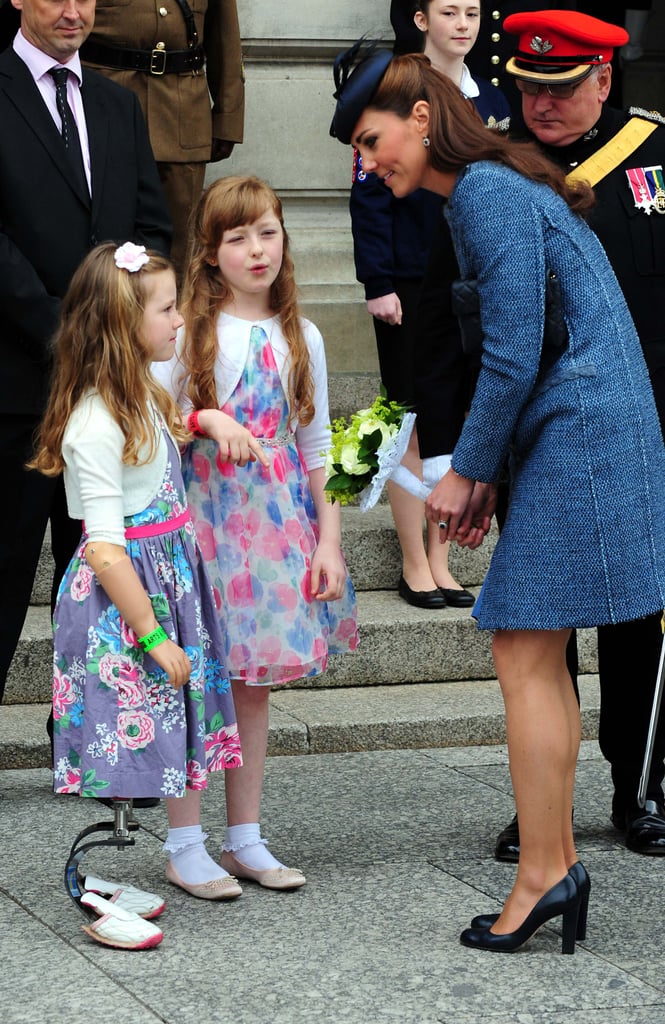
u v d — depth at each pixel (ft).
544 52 18.66
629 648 19.98
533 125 19.07
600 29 18.61
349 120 16.67
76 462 16.83
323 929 17.20
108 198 22.15
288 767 23.43
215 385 18.62
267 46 34.45
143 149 22.89
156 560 17.21
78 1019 14.87
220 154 30.12
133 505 17.16
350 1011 15.07
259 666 18.19
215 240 18.48
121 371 16.83
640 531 16.03
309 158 35.09
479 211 15.76
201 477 18.65
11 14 28.84
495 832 20.65
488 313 15.79
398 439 17.67
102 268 16.94
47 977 15.87
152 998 15.35
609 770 23.61
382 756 24.06
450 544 28.91
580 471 15.87
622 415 15.98
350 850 19.88
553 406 15.94
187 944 16.75
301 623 18.48
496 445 15.97
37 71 21.90
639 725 20.22
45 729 23.58
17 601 22.11
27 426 21.75
